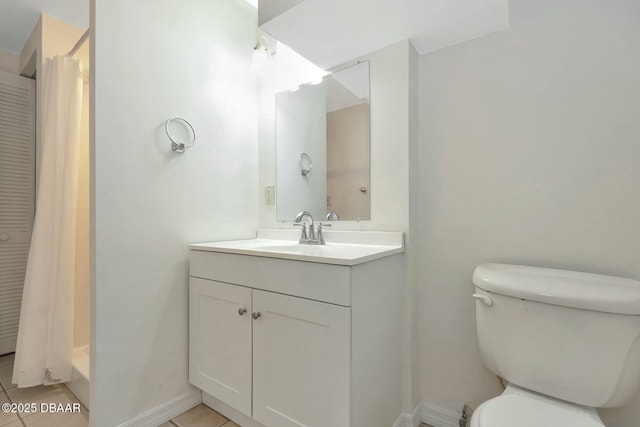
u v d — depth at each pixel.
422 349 1.48
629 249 1.07
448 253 1.42
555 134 1.19
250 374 1.27
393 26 1.30
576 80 1.15
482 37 1.35
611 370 0.90
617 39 1.09
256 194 1.92
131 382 1.33
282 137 1.84
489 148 1.33
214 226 1.67
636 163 1.06
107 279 1.26
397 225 1.42
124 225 1.31
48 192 1.64
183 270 1.53
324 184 1.67
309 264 1.09
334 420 1.03
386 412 1.25
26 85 2.17
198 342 1.48
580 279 1.00
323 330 1.06
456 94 1.40
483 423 0.83
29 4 1.75
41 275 1.61
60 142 1.67
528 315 1.02
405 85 1.41
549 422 0.84
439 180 1.44
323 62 1.61
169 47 1.48
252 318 1.26
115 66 1.29
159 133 1.44
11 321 2.12
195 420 1.44
